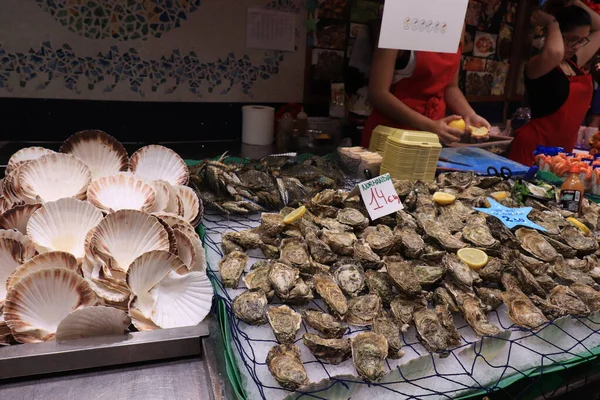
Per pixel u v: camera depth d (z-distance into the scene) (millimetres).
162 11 1632
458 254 774
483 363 604
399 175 1071
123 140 1734
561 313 688
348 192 986
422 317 635
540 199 1070
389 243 778
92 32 1583
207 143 1812
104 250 619
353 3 1820
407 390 546
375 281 706
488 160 1350
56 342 515
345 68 1916
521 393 584
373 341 579
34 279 549
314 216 883
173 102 1753
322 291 664
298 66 1861
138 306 579
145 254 591
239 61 1786
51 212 666
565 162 1278
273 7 1747
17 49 1525
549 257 824
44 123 1626
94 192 748
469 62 2070
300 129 1754
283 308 630
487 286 771
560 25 1594
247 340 594
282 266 695
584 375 633
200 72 1752
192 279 611
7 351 495
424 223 851
